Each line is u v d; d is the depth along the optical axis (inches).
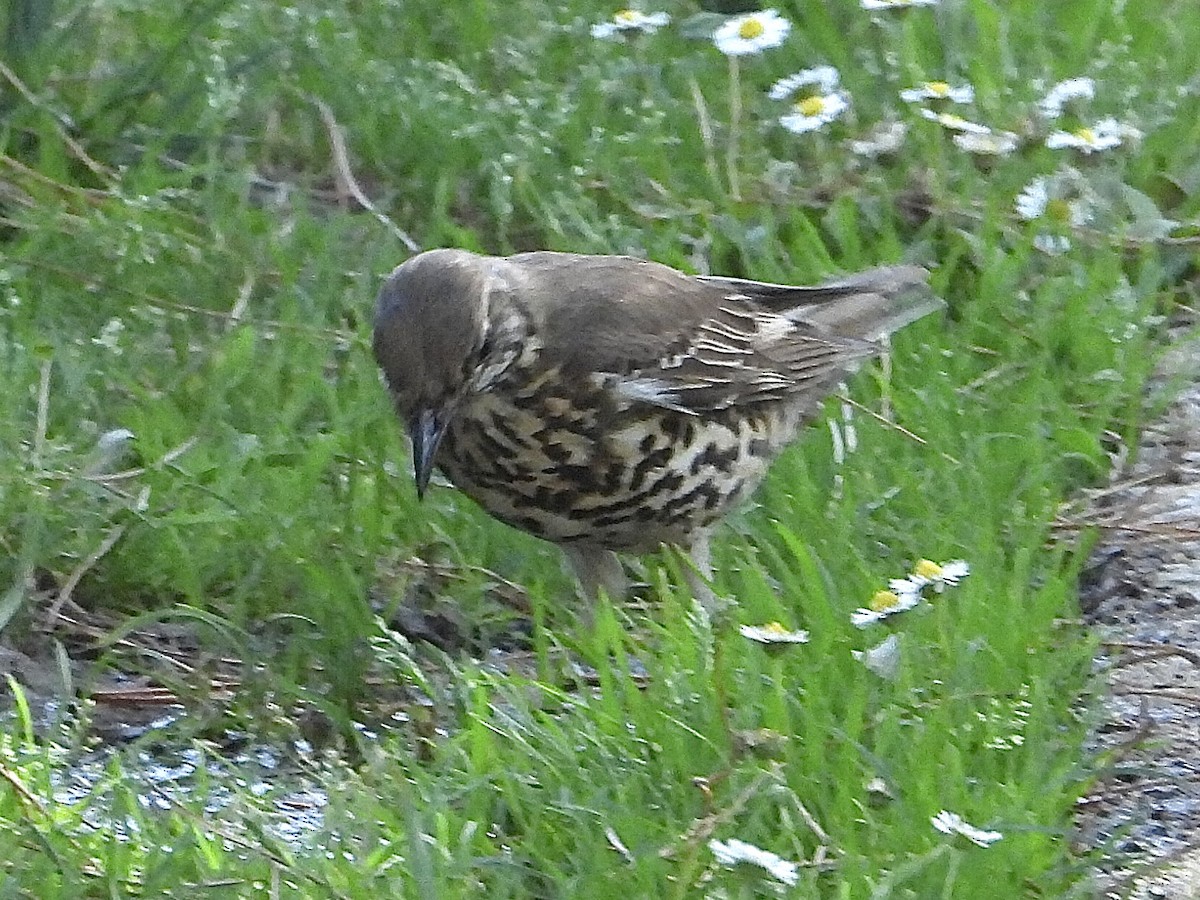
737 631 371.2
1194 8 621.3
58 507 429.1
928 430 462.3
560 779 340.2
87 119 549.0
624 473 411.8
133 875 315.6
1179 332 520.4
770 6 605.3
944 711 348.5
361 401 465.7
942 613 375.2
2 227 523.2
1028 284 519.5
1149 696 385.7
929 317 502.3
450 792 342.0
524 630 435.2
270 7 582.6
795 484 449.1
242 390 474.0
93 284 495.5
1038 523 435.5
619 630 382.9
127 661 411.8
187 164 544.4
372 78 561.9
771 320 442.3
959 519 429.7
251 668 396.5
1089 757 365.1
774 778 331.6
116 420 465.7
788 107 571.5
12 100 544.7
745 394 430.6
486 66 584.4
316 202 551.8
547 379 406.3
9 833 318.7
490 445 408.2
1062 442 466.6
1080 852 342.0
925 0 553.0
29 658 411.5
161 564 428.5
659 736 347.6
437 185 537.6
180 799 340.5
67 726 385.1
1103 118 557.3
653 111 560.1
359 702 399.5
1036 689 363.3
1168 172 551.5
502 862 320.2
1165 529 440.8
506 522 424.2
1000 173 542.6
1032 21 603.8
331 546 432.5
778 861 303.6
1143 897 329.4
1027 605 398.6
